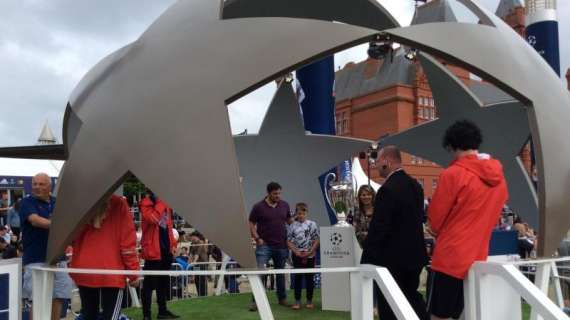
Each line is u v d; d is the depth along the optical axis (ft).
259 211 27.32
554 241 16.84
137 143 15.58
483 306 13.50
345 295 26.05
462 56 16.43
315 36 15.75
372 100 185.57
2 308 16.69
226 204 14.47
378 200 15.49
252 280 14.20
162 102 15.83
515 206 27.25
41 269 16.51
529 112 17.25
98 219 16.35
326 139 38.37
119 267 16.63
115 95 17.04
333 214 39.42
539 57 19.75
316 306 28.19
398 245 15.37
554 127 17.35
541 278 16.87
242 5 27.35
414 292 15.92
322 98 42.98
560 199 16.96
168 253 25.43
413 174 172.55
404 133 33.27
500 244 25.09
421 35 16.34
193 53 16.44
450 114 30.01
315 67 43.01
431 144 31.94
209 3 17.70
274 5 27.84
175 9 18.85
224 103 15.43
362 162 94.99
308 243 27.37
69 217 16.26
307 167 39.22
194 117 15.34
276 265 27.32
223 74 15.71
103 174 15.83
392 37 16.11
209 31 16.76
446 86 29.27
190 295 36.17
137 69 17.13
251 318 25.68
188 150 15.01
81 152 16.75
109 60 19.74
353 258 25.70
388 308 15.76
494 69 16.72
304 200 39.17
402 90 178.19
